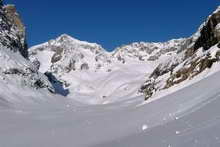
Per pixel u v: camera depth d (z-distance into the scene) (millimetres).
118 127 15359
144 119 15266
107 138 13375
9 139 17234
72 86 168625
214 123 8211
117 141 11430
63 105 68312
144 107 20312
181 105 14969
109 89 156875
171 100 17922
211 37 37562
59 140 15422
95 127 17000
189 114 11328
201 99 13977
